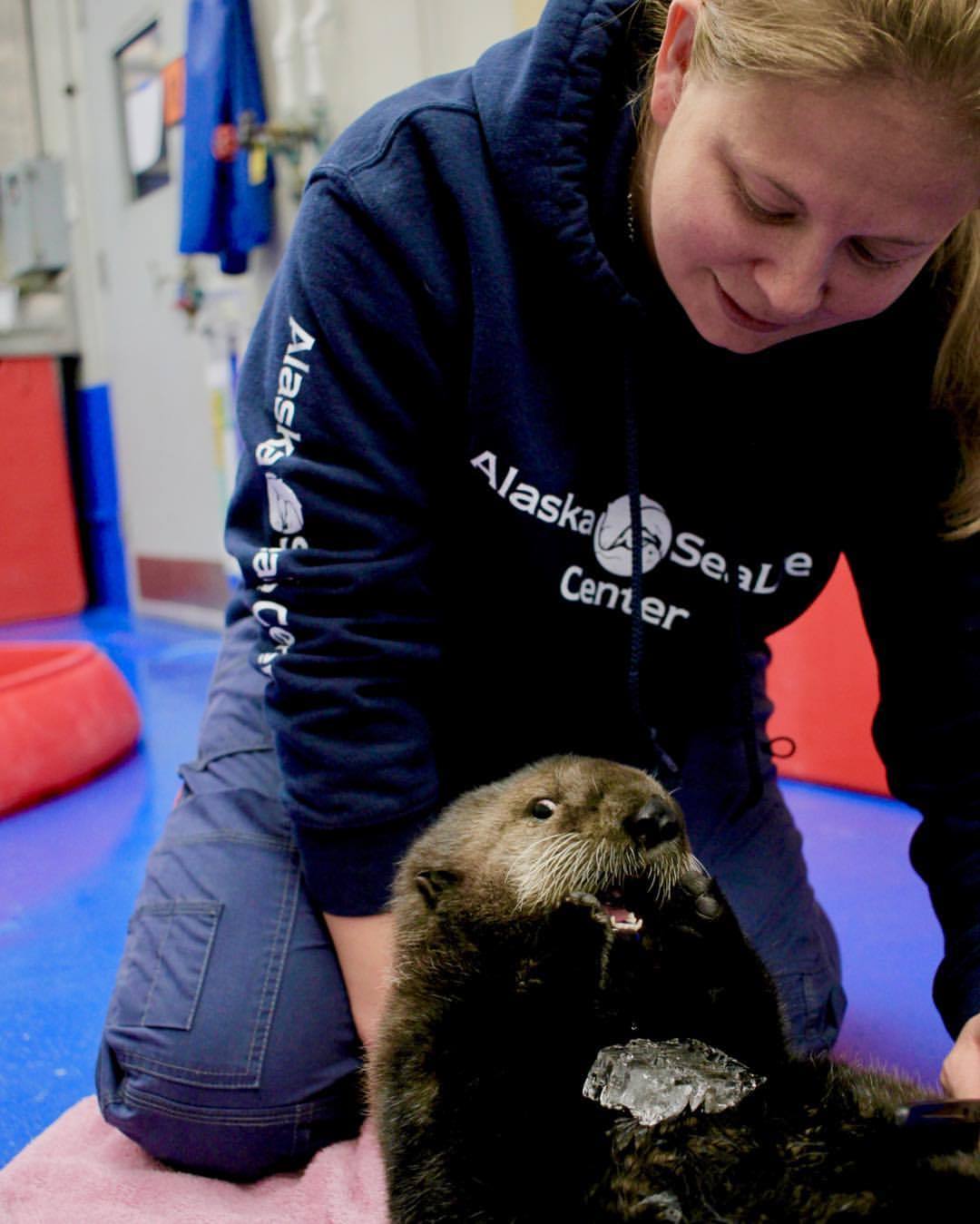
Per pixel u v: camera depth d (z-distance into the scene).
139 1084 1.86
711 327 1.49
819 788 3.65
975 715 1.78
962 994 1.66
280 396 1.79
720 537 1.91
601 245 1.70
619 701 2.07
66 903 3.07
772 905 2.05
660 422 1.80
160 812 3.74
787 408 1.81
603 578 1.92
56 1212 1.76
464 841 1.55
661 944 1.36
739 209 1.29
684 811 2.11
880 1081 1.36
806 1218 1.13
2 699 3.91
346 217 1.72
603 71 1.62
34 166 7.63
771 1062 1.36
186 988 1.90
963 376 1.67
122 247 6.88
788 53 1.15
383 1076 1.43
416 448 1.83
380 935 1.87
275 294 1.86
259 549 1.88
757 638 2.15
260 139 4.64
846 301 1.37
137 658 6.12
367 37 4.35
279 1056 1.87
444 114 1.70
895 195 1.19
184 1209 1.78
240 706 2.25
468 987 1.41
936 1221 1.08
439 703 2.11
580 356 1.77
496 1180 1.24
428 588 1.92
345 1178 1.83
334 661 1.79
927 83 1.11
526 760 2.12
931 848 1.83
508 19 3.73
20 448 7.56
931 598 1.83
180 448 6.68
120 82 6.61
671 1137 1.22
